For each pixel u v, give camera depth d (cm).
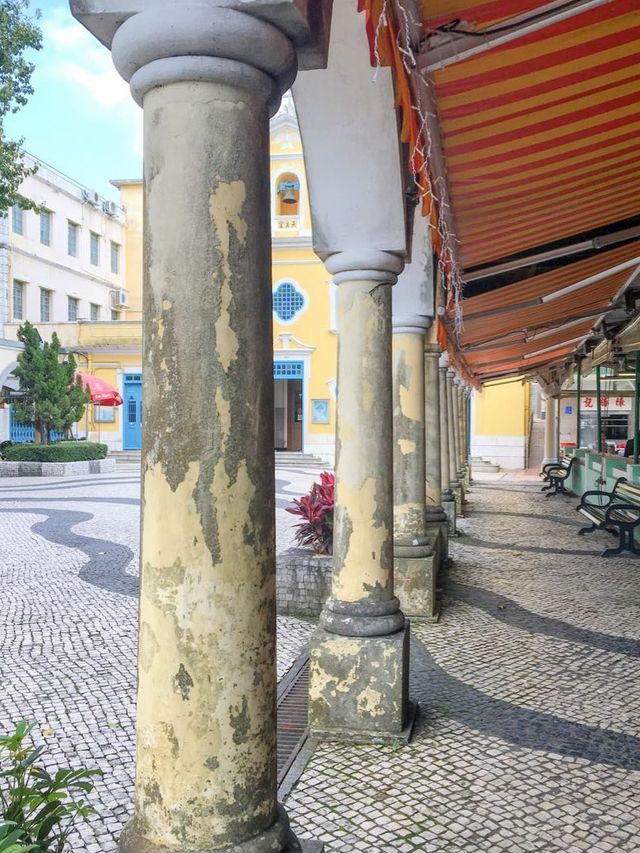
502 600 704
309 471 2188
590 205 535
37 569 853
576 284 782
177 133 173
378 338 412
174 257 174
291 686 483
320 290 2456
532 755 375
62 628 616
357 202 390
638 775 353
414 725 412
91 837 304
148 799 181
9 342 2372
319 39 185
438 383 848
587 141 396
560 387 1903
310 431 2477
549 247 696
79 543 1019
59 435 2653
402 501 637
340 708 399
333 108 360
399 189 382
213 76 171
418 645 562
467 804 326
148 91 178
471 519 1266
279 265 2469
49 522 1211
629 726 411
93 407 2672
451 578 802
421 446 638
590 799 330
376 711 396
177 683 177
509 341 1057
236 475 177
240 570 178
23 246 2756
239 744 180
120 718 428
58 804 201
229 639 178
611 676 493
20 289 2775
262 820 184
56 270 2936
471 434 2427
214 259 174
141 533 184
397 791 338
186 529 175
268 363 185
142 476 183
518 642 570
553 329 1006
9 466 2066
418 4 246
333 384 2452
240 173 176
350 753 379
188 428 174
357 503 417
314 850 237
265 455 183
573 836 300
